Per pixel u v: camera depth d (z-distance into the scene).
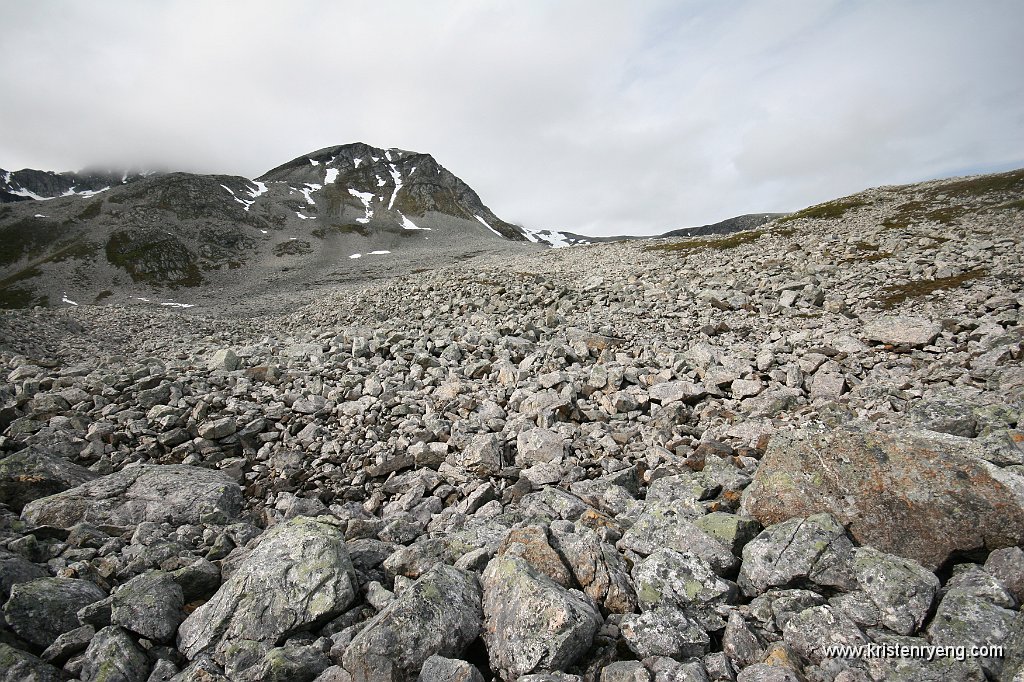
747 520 7.45
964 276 28.06
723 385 16.88
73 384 16.98
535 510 9.19
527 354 22.33
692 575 6.36
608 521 8.52
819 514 6.84
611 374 17.47
